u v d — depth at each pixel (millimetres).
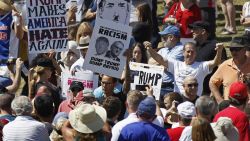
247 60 28359
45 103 23828
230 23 40625
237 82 25484
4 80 29156
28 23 30453
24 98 23250
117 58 28578
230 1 40500
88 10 36281
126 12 30172
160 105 27734
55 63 30688
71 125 21922
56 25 30656
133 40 31172
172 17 35406
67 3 35625
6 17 33344
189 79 27469
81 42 30703
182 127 23672
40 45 30625
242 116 23875
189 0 35000
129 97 23516
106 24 28469
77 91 27094
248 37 28375
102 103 24656
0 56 33531
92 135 21391
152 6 37938
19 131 22891
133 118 23000
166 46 31234
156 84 28656
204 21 34125
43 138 23016
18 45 33438
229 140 22047
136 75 28781
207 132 21203
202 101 23391
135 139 22328
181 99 26234
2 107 24516
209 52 31562
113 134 22812
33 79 28922
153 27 37875
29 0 30344
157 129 22422
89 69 28609
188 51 29531
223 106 24859
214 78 28828
